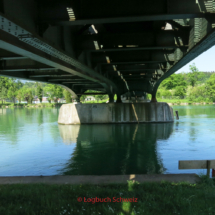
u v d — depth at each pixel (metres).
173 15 9.86
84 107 42.47
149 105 41.94
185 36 14.45
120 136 28.41
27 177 8.68
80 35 15.05
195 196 6.30
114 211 5.48
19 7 8.86
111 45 14.95
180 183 7.43
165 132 30.73
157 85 37.50
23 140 26.34
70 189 7.00
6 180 8.43
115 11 10.06
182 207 5.65
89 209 5.66
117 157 18.78
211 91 149.00
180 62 17.11
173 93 165.88
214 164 8.02
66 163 17.17
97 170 15.43
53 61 14.65
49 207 5.73
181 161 8.02
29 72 24.14
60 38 12.77
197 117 51.72
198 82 175.38
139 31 15.08
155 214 5.36
